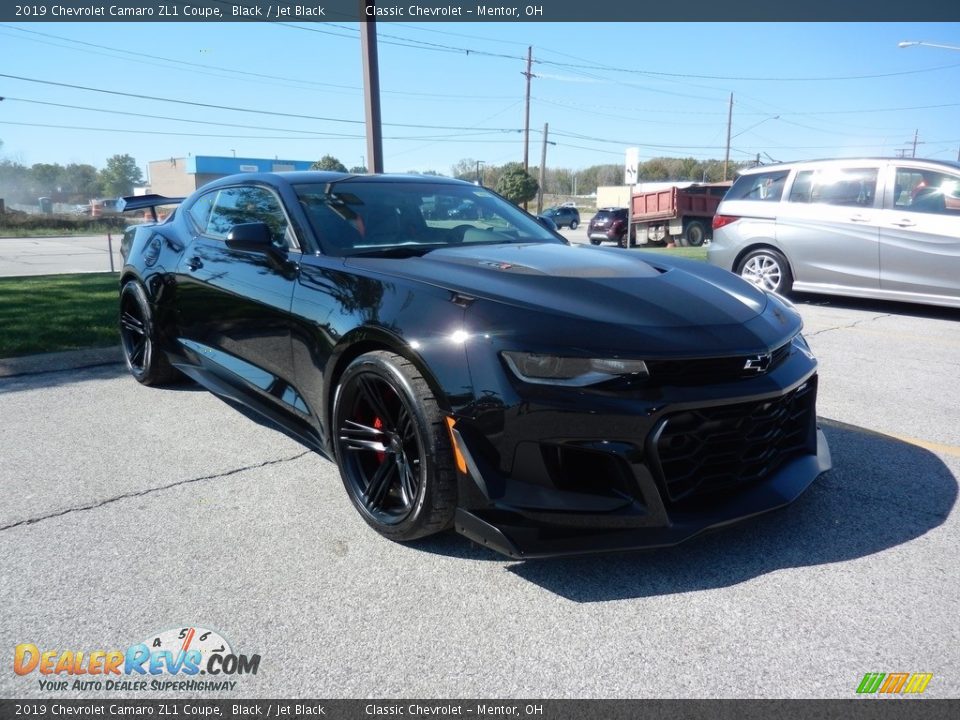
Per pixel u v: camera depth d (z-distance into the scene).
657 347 2.34
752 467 2.63
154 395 4.54
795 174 8.11
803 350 2.89
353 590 2.38
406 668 2.01
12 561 2.53
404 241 3.40
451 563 2.55
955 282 7.02
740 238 8.46
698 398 2.33
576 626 2.19
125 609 2.26
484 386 2.33
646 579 2.45
